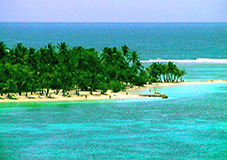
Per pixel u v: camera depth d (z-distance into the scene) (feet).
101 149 452.76
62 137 499.51
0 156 425.69
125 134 513.04
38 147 457.68
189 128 546.26
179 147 459.73
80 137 498.28
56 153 437.17
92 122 578.66
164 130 536.01
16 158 420.36
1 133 513.86
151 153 439.22
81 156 427.33
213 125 564.30
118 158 421.59
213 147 461.37
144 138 497.05
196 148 457.27
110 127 551.18
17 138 492.54
